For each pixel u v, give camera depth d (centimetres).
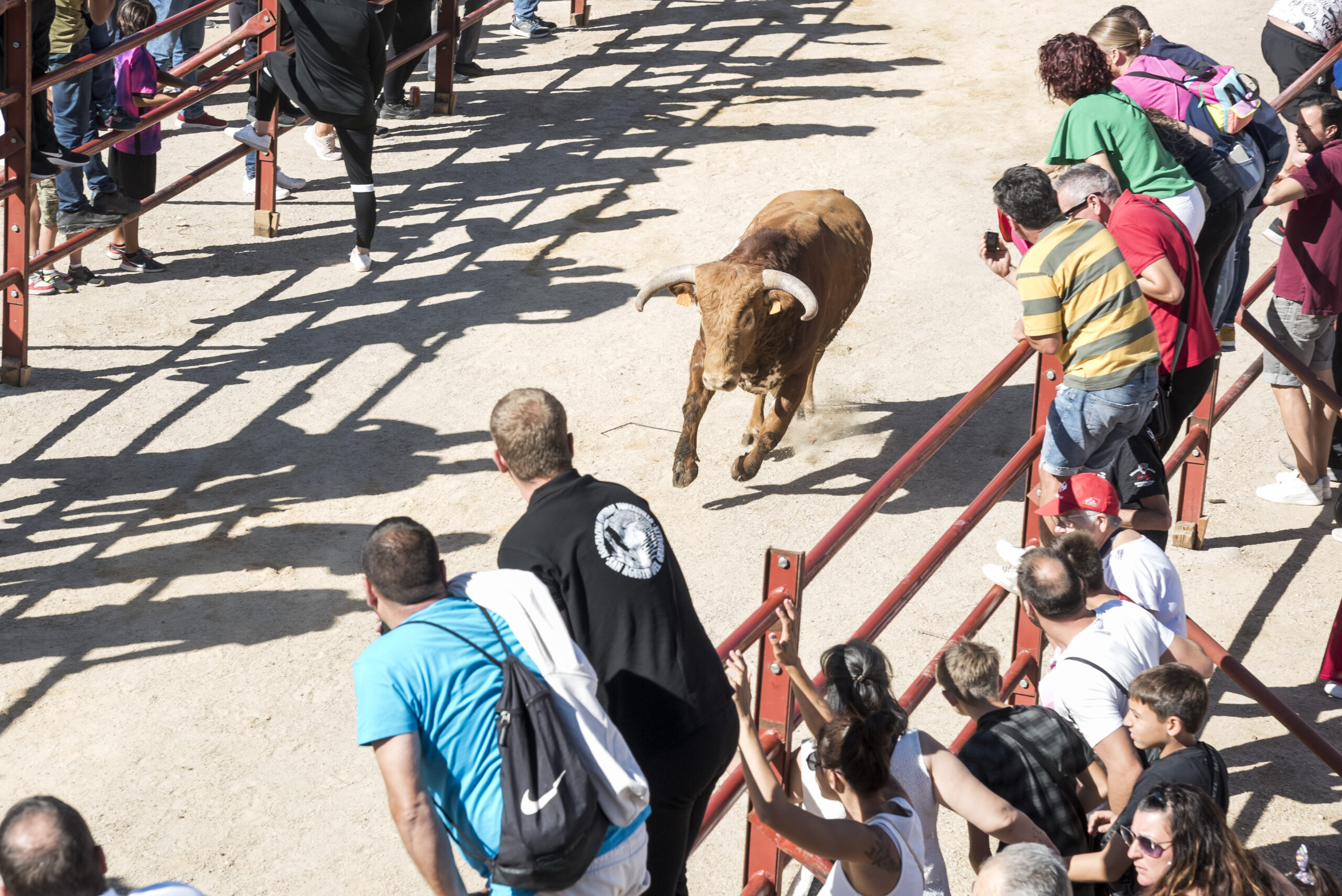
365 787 802
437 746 417
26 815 393
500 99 2030
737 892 754
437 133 1894
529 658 428
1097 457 739
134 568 992
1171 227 748
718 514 1123
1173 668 602
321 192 1697
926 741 603
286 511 1075
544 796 404
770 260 1048
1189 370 786
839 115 1966
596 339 1375
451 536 1048
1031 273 709
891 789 558
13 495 1070
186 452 1151
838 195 1237
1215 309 987
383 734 410
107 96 1345
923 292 1506
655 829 482
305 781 802
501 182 1734
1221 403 1105
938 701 920
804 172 1769
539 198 1688
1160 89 924
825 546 553
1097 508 723
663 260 1530
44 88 1186
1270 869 521
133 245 1456
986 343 1414
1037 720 632
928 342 1415
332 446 1172
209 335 1348
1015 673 771
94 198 1369
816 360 1203
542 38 2317
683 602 488
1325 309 1091
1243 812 827
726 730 486
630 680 471
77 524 1040
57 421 1180
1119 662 645
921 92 2055
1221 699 937
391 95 1912
